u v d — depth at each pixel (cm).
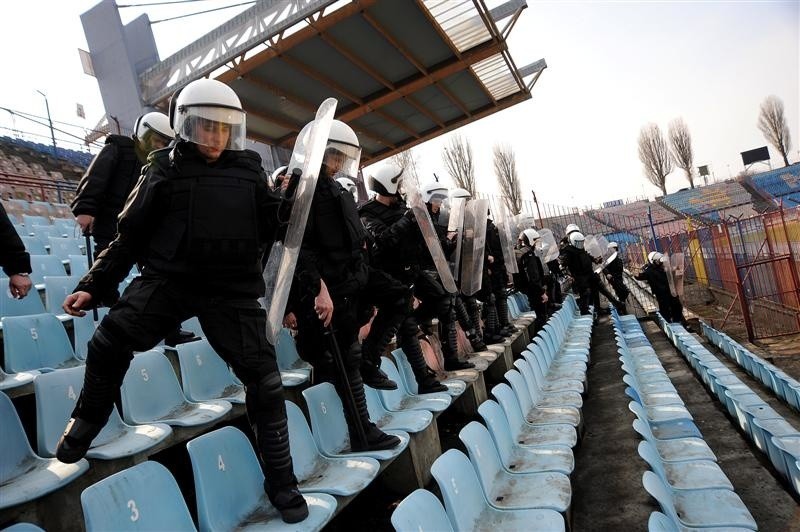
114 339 193
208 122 198
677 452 361
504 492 274
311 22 852
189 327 473
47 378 248
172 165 200
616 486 349
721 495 290
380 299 359
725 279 1476
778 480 382
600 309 1309
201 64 931
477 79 1134
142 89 1009
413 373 448
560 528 234
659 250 2039
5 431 220
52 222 928
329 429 300
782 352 1006
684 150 5634
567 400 452
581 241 1245
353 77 1024
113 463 236
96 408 201
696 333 1227
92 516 158
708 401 613
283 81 984
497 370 624
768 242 1227
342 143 277
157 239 199
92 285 200
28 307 444
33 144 1588
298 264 255
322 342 303
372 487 333
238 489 217
